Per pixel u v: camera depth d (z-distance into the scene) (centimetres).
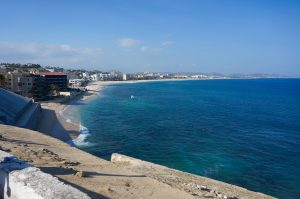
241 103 13562
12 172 1269
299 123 8450
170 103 13062
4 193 1316
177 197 1977
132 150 5303
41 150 2884
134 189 1945
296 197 3456
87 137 6225
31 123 7038
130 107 11469
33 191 1130
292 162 4759
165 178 2750
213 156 4984
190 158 4847
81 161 2725
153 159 4781
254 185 3791
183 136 6481
